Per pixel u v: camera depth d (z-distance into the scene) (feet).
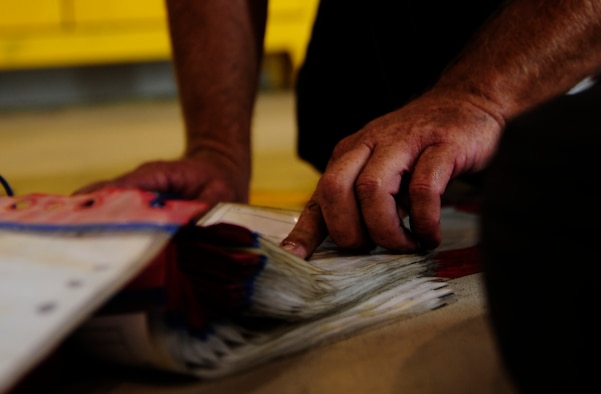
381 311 1.67
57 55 9.39
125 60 9.64
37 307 1.06
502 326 1.12
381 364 1.48
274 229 2.03
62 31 9.32
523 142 1.10
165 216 1.25
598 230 0.99
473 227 2.63
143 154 6.45
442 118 1.93
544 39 1.99
